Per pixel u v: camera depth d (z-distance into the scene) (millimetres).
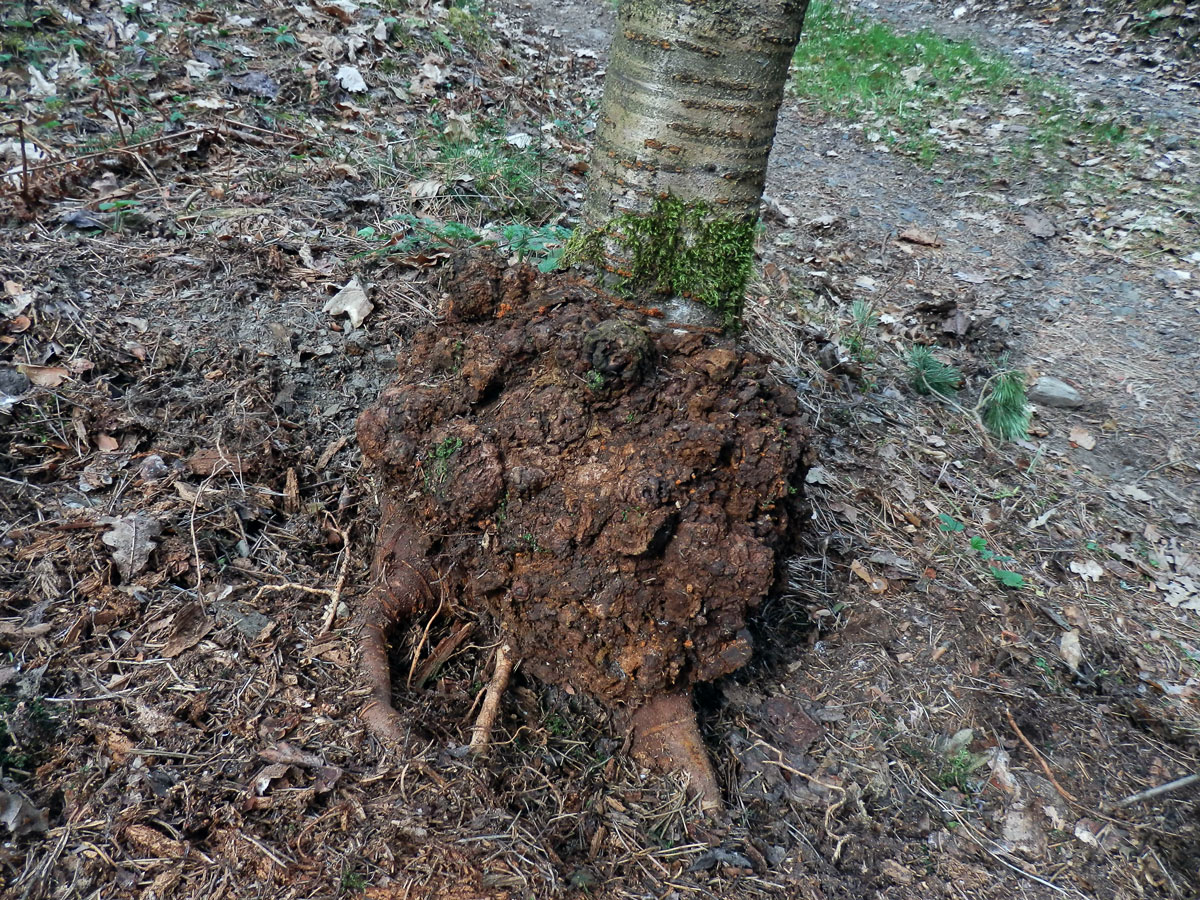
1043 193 6176
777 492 2117
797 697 2400
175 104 4387
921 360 3982
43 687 1918
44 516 2312
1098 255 5434
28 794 1723
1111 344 4570
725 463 2084
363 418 2213
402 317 3295
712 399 2100
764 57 2062
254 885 1659
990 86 8008
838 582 2783
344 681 2092
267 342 3051
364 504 2574
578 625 2033
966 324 4387
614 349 2041
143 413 2676
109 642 2057
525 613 2084
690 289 2281
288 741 1928
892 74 8203
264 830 1752
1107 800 2254
